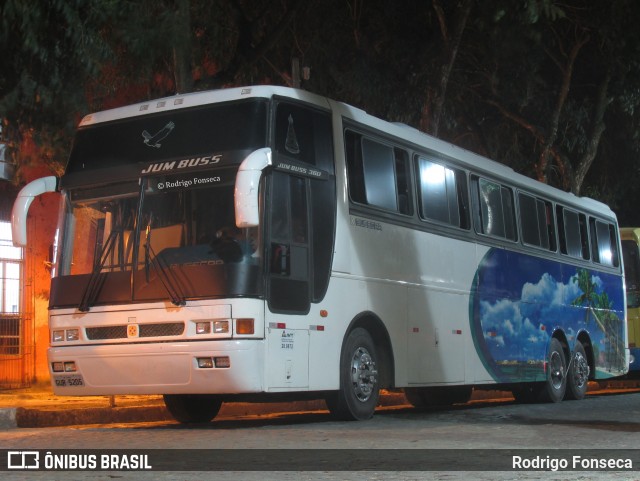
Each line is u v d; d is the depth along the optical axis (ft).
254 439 31.04
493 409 50.65
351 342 38.37
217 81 60.85
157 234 34.96
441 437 31.76
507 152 85.71
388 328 40.93
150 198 35.55
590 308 64.59
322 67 69.72
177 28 50.21
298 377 34.86
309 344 35.58
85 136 37.96
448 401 57.52
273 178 34.65
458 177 49.03
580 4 72.84
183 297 33.73
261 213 34.01
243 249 33.45
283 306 34.37
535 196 58.18
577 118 81.76
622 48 71.72
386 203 41.70
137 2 49.80
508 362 52.16
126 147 36.78
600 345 65.87
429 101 66.80
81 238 36.70
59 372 36.24
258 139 34.76
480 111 83.61
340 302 37.60
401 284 42.22
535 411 48.32
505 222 53.78
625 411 48.26
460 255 47.91
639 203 98.63
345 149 39.01
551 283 58.70
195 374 33.32
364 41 69.77
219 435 32.60
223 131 35.29
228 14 64.23
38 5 42.78
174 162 35.45
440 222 46.32
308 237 36.09
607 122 87.61
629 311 76.43
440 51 69.26
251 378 32.89
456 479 22.16
